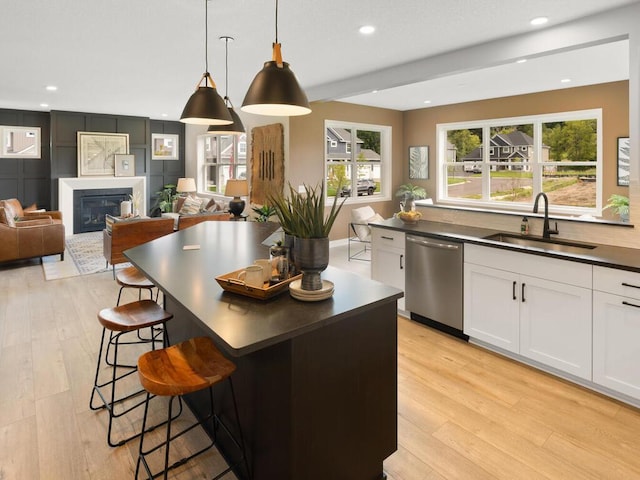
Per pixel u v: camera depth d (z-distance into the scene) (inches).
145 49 159.5
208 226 159.9
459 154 313.7
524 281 113.4
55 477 75.1
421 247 142.3
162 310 94.3
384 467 78.0
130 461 79.6
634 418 92.8
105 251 230.1
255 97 82.2
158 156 394.9
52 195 329.1
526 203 279.1
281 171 270.5
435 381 109.3
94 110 327.3
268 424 66.2
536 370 114.7
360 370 69.7
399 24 133.5
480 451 82.4
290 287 73.1
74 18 128.4
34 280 206.1
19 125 323.9
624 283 93.6
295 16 127.0
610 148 235.3
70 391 103.8
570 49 135.0
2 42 151.6
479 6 119.8
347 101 292.7
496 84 236.7
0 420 91.7
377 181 334.6
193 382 61.9
